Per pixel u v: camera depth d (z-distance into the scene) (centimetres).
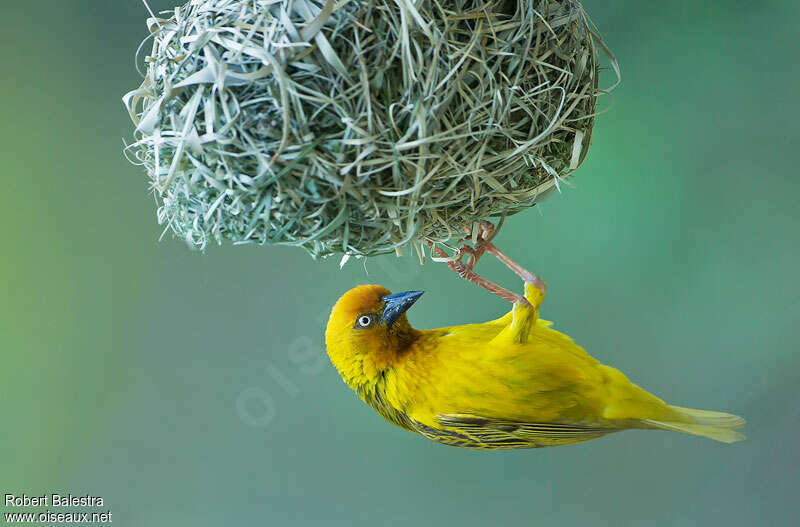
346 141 425
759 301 460
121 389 495
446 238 429
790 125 459
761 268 460
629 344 461
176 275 511
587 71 429
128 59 516
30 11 512
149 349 504
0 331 498
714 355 460
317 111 425
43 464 490
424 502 474
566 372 432
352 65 425
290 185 425
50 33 514
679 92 461
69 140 516
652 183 461
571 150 429
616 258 462
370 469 479
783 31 459
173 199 428
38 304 504
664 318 461
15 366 496
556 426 433
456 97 426
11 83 509
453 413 432
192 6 427
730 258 460
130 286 512
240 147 425
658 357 461
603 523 462
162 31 428
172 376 499
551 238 464
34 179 510
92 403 496
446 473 478
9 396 491
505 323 434
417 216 427
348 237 427
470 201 427
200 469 488
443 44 425
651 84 461
